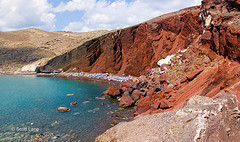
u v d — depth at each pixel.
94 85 48.94
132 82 35.09
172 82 27.20
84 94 37.75
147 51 51.59
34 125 20.50
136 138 13.03
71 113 24.95
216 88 17.91
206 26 29.02
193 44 32.19
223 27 21.64
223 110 11.84
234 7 22.47
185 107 14.56
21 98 34.47
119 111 25.97
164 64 36.00
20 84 52.78
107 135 14.99
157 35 50.72
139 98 29.98
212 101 13.02
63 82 56.06
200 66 25.22
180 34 43.25
